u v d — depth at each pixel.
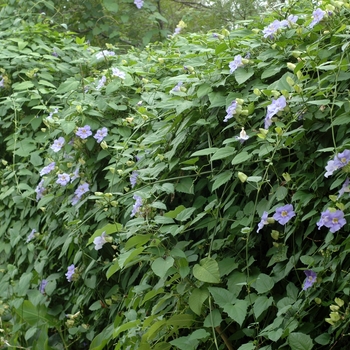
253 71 2.54
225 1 6.80
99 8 6.33
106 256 3.04
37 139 4.05
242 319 2.00
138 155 2.92
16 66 4.39
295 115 2.17
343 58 2.28
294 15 2.70
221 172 2.46
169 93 3.06
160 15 6.24
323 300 1.97
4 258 4.07
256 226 2.31
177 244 2.39
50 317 3.32
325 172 2.12
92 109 3.38
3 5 5.61
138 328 2.47
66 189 3.39
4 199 3.98
